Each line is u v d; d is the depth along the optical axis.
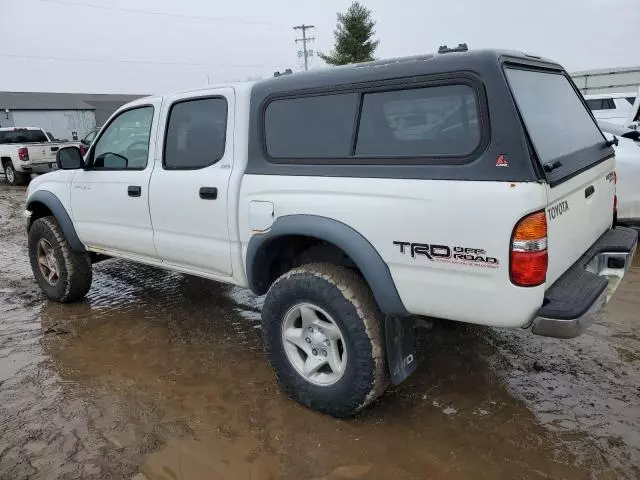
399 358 2.87
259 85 3.25
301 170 2.98
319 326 2.96
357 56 39.50
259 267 3.30
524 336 4.01
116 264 6.39
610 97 15.97
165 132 3.80
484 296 2.43
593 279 2.62
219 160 3.43
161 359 3.87
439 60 2.55
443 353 3.79
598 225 3.25
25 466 2.71
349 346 2.82
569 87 3.46
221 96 3.43
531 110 2.62
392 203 2.61
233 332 4.32
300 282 2.93
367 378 2.80
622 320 4.19
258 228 3.18
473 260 2.41
